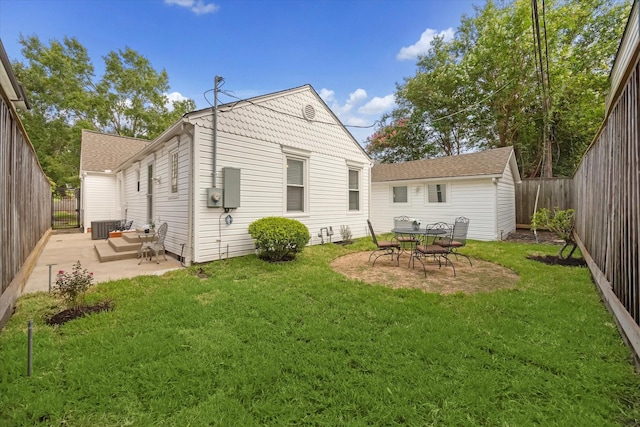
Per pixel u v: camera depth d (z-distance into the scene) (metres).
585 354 2.37
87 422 1.68
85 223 12.61
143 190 9.23
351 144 9.61
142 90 24.27
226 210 6.16
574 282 4.50
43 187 8.12
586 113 13.84
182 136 6.14
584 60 14.31
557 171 16.78
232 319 3.12
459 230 6.10
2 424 1.65
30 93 20.70
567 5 14.33
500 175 9.45
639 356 2.15
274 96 7.15
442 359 2.30
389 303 3.62
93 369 2.14
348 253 7.53
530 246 8.23
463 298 3.87
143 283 4.41
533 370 2.16
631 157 2.57
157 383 2.00
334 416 1.73
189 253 5.70
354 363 2.29
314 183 8.29
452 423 1.67
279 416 1.74
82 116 22.27
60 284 3.20
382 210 12.91
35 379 2.02
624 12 13.61
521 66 15.59
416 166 12.60
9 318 3.06
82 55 22.83
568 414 1.72
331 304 3.63
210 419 1.69
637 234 2.39
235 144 6.31
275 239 5.77
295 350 2.46
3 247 2.98
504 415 1.73
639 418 1.70
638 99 2.34
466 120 18.66
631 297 2.54
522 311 3.31
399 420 1.71
